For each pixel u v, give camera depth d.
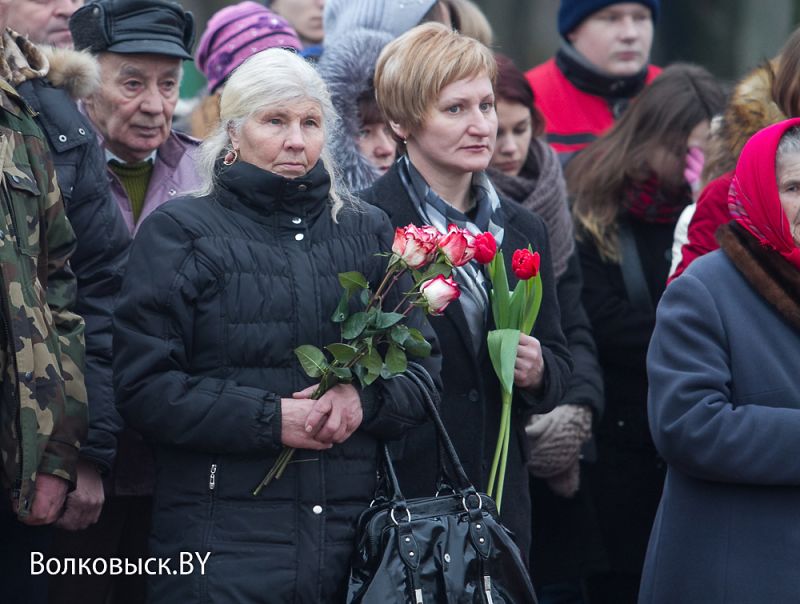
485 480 10.62
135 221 11.77
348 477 9.30
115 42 11.38
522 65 26.83
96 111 11.59
